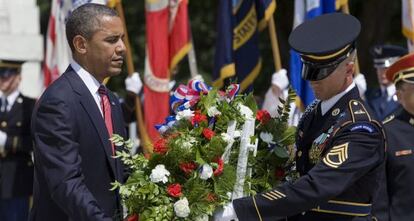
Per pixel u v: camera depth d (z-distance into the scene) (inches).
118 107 393.1
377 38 1187.3
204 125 370.3
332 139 355.6
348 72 361.4
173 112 393.7
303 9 687.7
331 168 346.9
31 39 855.1
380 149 357.1
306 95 653.3
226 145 365.7
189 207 357.7
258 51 713.6
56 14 712.4
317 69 358.9
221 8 711.7
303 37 364.5
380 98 730.2
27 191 682.8
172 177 364.8
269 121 385.7
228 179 365.4
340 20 367.2
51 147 358.0
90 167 367.2
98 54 368.8
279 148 383.9
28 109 685.9
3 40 844.0
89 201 350.0
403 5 668.7
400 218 429.7
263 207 354.3
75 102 365.4
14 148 676.7
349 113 356.5
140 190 357.1
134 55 1304.1
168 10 713.6
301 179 351.6
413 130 439.5
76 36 370.6
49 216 371.9
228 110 373.4
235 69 713.0
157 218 354.6
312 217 365.4
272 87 680.4
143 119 741.3
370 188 361.1
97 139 368.5
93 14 369.4
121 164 380.2
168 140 366.0
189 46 717.3
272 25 689.6
